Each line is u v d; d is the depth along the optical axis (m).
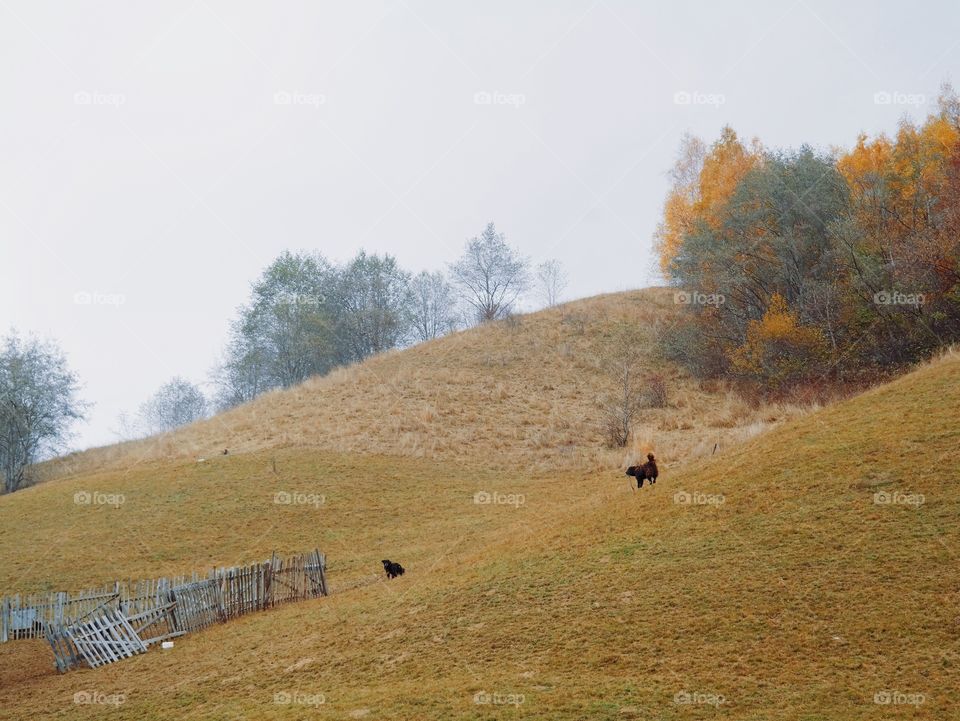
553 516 31.73
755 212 58.62
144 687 18.86
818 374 51.28
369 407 59.09
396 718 14.61
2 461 72.94
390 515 39.88
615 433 50.53
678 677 15.12
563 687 15.27
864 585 17.00
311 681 17.58
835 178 59.00
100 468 57.44
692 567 19.48
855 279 51.28
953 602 15.80
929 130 62.56
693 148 78.25
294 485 44.34
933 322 46.03
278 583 26.55
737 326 61.09
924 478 20.78
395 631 19.62
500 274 94.62
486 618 19.27
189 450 52.84
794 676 14.59
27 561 34.84
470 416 57.28
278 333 88.94
